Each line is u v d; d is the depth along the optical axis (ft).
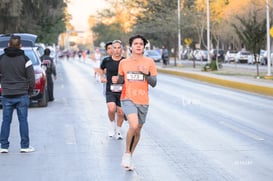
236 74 161.38
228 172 37.78
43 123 63.00
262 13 230.89
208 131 56.34
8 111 44.78
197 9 246.88
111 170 38.63
